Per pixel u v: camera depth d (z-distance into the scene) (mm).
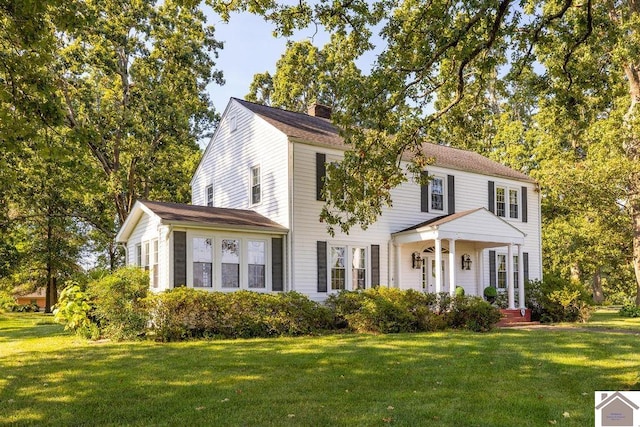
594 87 10484
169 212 15023
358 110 10227
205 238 14836
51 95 7852
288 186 16250
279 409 6156
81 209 26109
